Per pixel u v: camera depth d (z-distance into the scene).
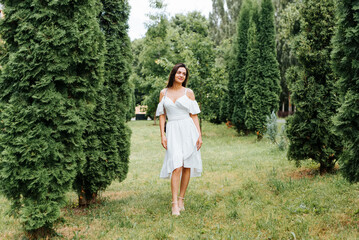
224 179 5.80
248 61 13.12
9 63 2.97
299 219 3.28
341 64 3.58
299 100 5.41
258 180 5.46
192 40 14.84
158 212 3.92
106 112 4.46
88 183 4.41
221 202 4.29
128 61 4.83
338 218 3.26
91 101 3.58
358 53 3.34
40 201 3.01
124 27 4.82
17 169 2.91
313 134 5.20
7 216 4.05
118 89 4.65
